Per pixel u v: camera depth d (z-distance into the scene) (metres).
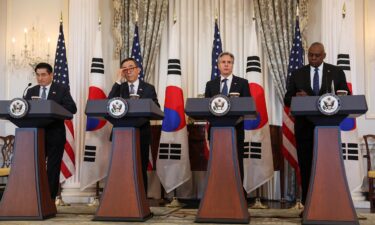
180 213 6.33
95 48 8.43
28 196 5.61
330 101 4.92
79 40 8.68
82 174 8.10
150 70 9.69
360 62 9.44
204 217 5.25
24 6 9.95
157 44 9.73
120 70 6.79
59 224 5.21
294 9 9.51
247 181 8.06
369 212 7.25
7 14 9.91
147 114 5.36
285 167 9.28
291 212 6.51
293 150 7.86
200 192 9.54
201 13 9.94
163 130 8.25
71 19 8.77
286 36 9.51
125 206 5.41
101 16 9.90
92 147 8.12
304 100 5.03
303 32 9.42
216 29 8.72
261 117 8.12
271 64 9.54
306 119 5.74
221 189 5.28
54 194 6.59
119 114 5.36
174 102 8.27
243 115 5.26
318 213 4.97
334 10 8.28
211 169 5.33
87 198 8.40
